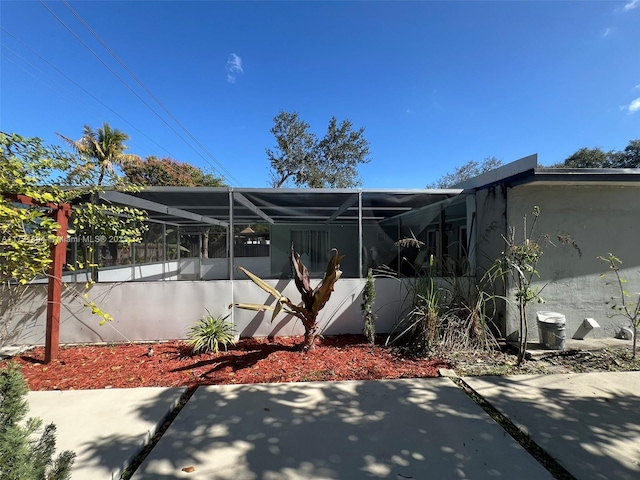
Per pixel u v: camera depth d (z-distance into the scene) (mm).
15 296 4523
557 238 4652
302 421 2572
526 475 1918
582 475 1919
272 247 11438
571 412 2686
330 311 5156
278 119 22688
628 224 4824
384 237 10094
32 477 1325
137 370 3693
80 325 4746
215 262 11188
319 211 8016
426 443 2266
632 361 3896
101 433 2385
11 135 3410
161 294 4902
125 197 5352
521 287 3855
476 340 4320
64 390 3168
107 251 6738
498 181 4785
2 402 1356
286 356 4098
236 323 5027
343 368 3732
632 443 2246
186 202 6137
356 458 2098
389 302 5238
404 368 3738
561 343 4125
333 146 23031
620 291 4789
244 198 5770
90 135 16781
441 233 6863
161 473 1955
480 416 2643
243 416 2652
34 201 3699
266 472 1962
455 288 4895
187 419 2605
